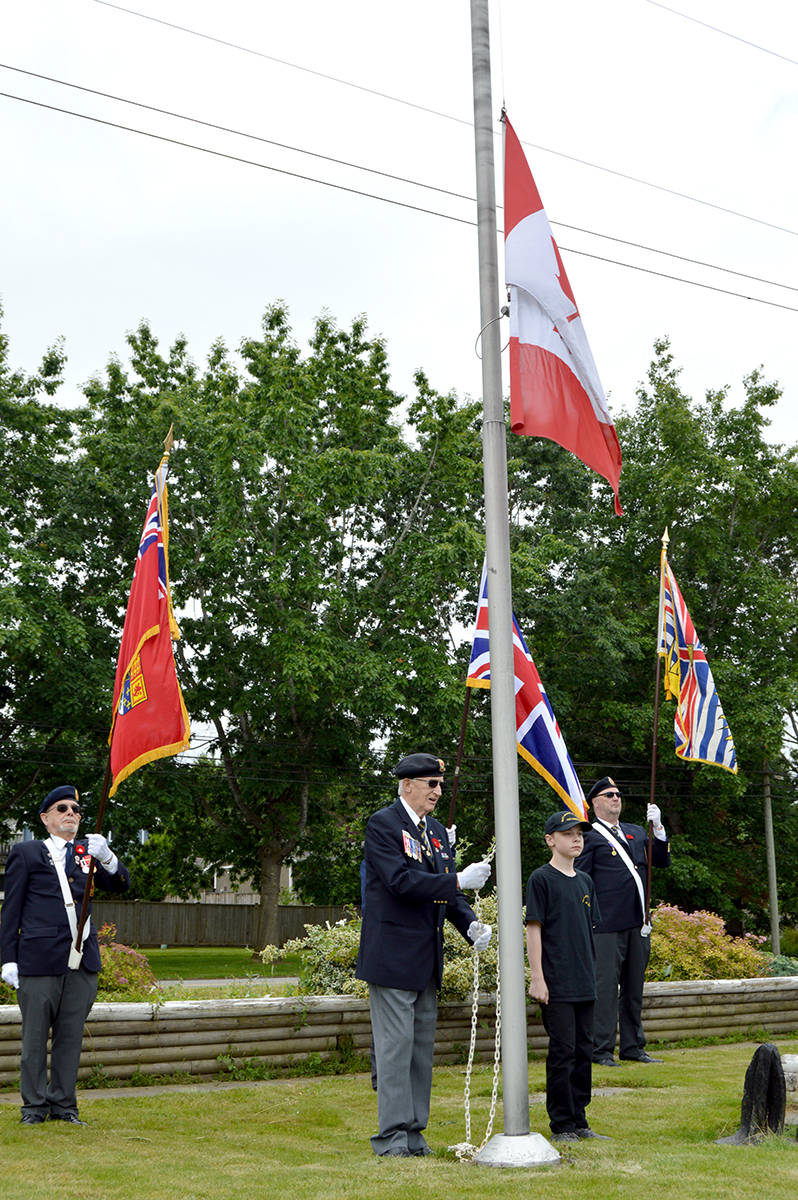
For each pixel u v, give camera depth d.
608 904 9.38
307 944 9.46
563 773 8.12
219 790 33.50
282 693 28.52
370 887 6.09
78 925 6.80
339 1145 5.99
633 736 33.44
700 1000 11.07
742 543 36.06
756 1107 6.02
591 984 6.37
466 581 30.16
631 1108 7.11
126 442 30.30
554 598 31.95
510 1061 5.58
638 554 35.78
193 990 9.69
